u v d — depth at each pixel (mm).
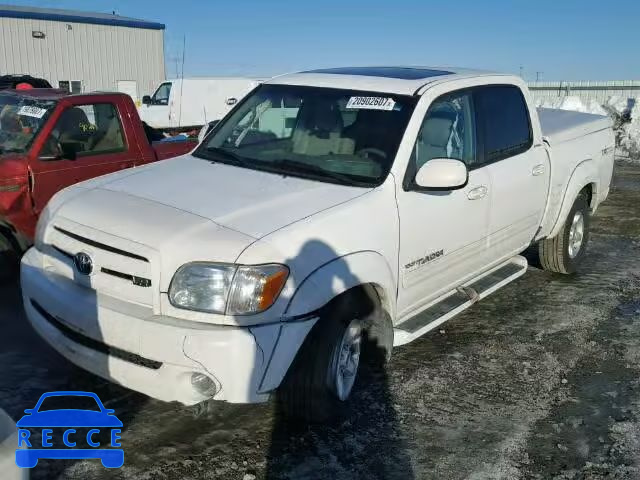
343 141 4285
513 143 5277
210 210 3533
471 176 4656
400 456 3531
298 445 3580
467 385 4355
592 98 19812
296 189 3879
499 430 3834
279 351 3219
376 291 3914
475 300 4965
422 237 4184
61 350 3588
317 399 3520
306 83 4820
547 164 5672
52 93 6305
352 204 3752
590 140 6547
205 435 3631
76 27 27719
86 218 3598
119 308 3309
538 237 5926
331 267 3451
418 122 4254
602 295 6215
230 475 3297
